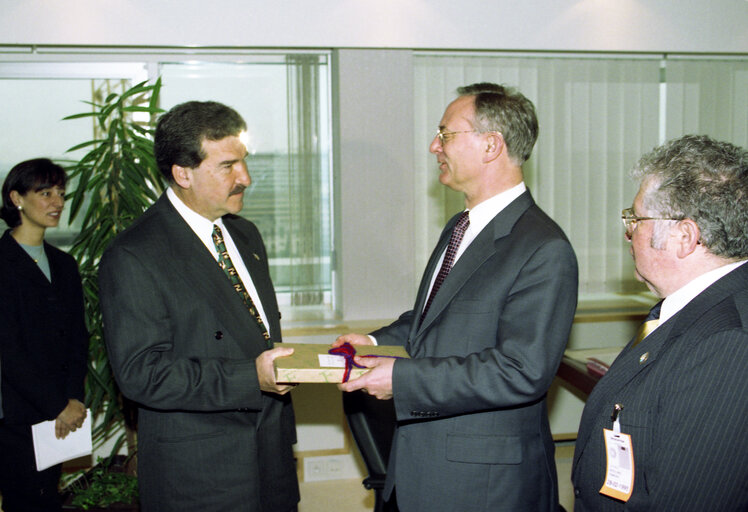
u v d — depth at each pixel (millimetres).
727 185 1017
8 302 2219
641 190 1103
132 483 2594
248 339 1602
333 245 3436
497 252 1461
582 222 3510
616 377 1109
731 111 3588
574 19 3324
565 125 3459
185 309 1535
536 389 1335
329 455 3289
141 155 2742
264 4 3098
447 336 1464
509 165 1528
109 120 3172
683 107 3549
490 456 1420
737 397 930
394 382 1382
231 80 3277
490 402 1348
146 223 1593
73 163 3162
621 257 3553
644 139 3531
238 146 1561
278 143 3336
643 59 3490
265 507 1654
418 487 1476
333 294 3480
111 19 2996
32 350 2254
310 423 3264
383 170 3266
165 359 1475
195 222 1643
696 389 958
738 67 3566
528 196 1544
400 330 1854
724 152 1043
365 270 3299
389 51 3229
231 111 1590
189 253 1567
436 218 3389
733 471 937
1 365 2199
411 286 3348
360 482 3281
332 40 3156
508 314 1378
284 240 3379
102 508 2473
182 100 3248
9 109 3104
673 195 1039
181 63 3223
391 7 3184
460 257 1509
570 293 1390
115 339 1472
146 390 1444
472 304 1442
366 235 3285
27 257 2307
